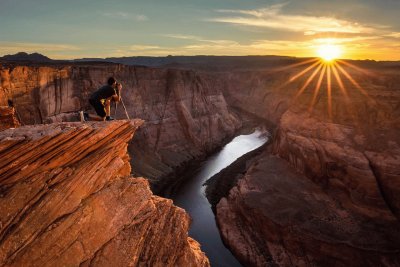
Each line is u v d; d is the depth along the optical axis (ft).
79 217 28.45
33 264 24.95
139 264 32.35
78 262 27.55
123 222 32.09
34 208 25.75
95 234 29.32
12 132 26.91
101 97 36.58
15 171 25.40
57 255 26.40
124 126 33.83
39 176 26.63
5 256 23.75
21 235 24.71
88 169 30.17
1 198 24.41
